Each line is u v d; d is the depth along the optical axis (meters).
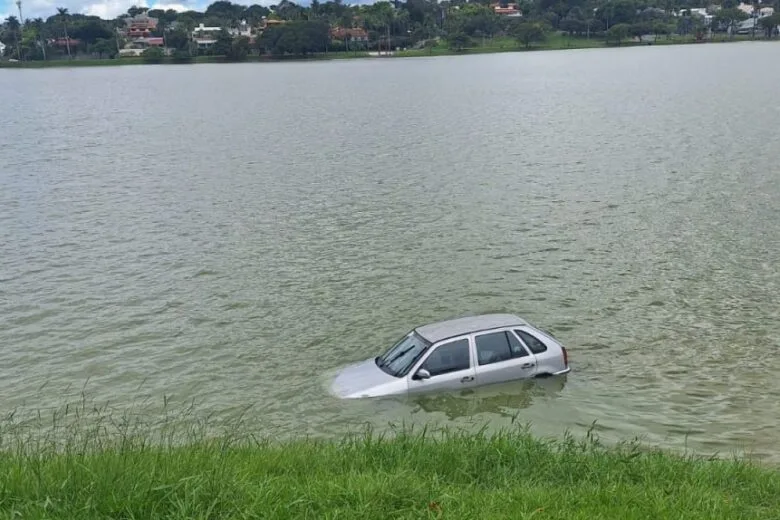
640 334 19.95
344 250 29.67
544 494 8.56
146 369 18.75
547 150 55.12
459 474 9.65
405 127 76.25
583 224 32.38
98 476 8.04
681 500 8.53
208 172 51.09
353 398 15.62
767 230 30.00
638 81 129.25
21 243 32.34
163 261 29.00
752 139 54.97
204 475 8.13
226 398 16.67
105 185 46.91
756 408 15.44
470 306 22.67
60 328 22.00
